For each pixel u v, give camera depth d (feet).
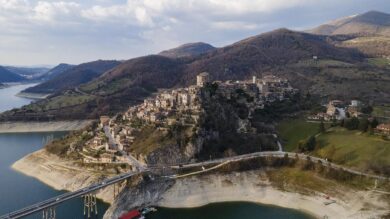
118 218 617.62
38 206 566.36
